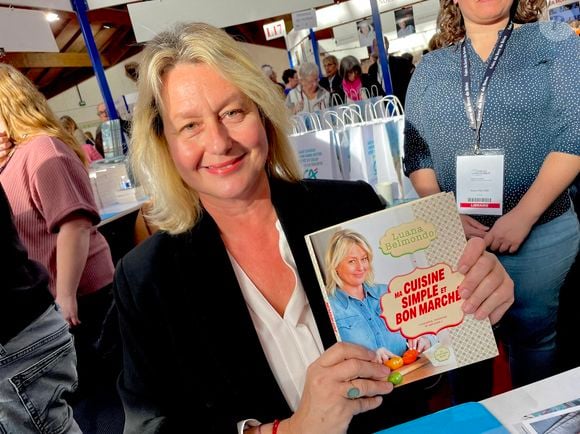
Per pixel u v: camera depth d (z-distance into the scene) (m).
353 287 0.64
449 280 0.65
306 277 0.83
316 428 0.64
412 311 0.65
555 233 1.32
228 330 0.79
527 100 1.25
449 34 1.44
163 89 0.73
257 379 0.78
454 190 1.44
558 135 1.23
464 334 0.66
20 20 2.70
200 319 0.79
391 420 0.88
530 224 1.25
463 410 0.71
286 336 0.82
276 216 0.86
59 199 1.59
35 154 1.60
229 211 0.82
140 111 0.78
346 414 0.63
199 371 0.80
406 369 0.64
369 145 2.09
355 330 0.64
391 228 0.64
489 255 0.66
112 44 10.83
